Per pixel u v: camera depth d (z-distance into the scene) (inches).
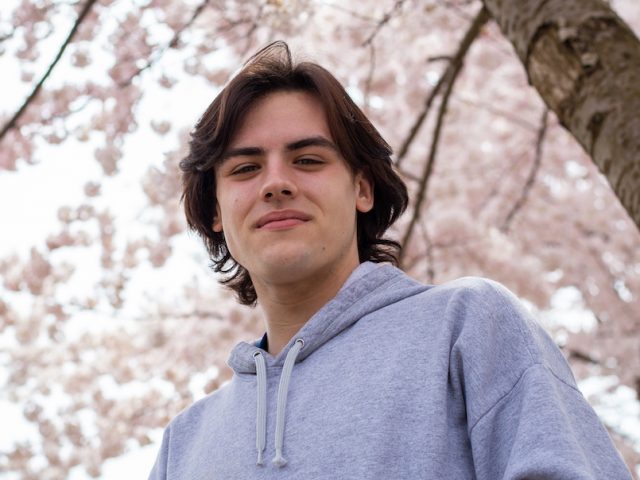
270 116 65.9
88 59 221.9
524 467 49.6
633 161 91.0
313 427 57.4
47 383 245.9
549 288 263.3
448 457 53.9
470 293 60.7
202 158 68.5
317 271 64.1
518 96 280.5
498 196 278.7
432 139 187.2
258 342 69.7
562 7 104.4
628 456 271.0
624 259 283.3
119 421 241.1
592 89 97.7
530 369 55.7
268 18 223.9
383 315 62.6
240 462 60.3
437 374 56.2
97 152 229.5
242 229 63.9
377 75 253.1
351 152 66.9
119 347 243.4
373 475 53.3
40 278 236.4
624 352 274.2
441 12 255.8
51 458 240.5
